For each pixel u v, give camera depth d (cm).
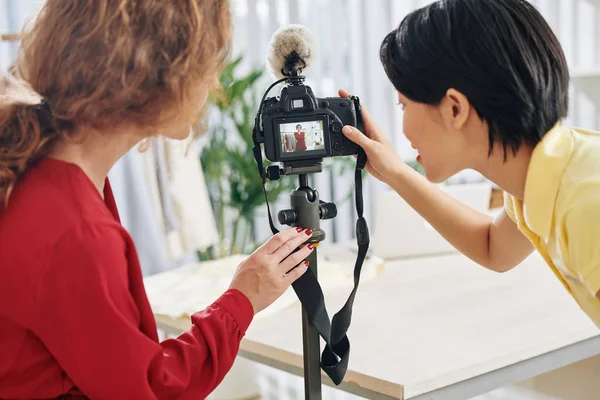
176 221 240
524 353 126
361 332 139
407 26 99
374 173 123
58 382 91
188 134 103
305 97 108
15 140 93
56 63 91
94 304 86
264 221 309
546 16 367
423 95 98
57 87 91
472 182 350
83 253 86
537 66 93
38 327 86
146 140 107
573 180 90
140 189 252
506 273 184
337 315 111
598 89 357
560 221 91
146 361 88
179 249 241
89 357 87
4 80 95
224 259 203
